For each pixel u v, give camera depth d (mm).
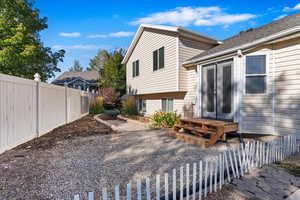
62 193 2773
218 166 3201
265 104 6289
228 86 7199
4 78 4621
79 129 8281
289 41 5750
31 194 2734
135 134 7219
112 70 22094
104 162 4109
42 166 3842
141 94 13734
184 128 6617
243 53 6539
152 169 3742
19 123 5363
